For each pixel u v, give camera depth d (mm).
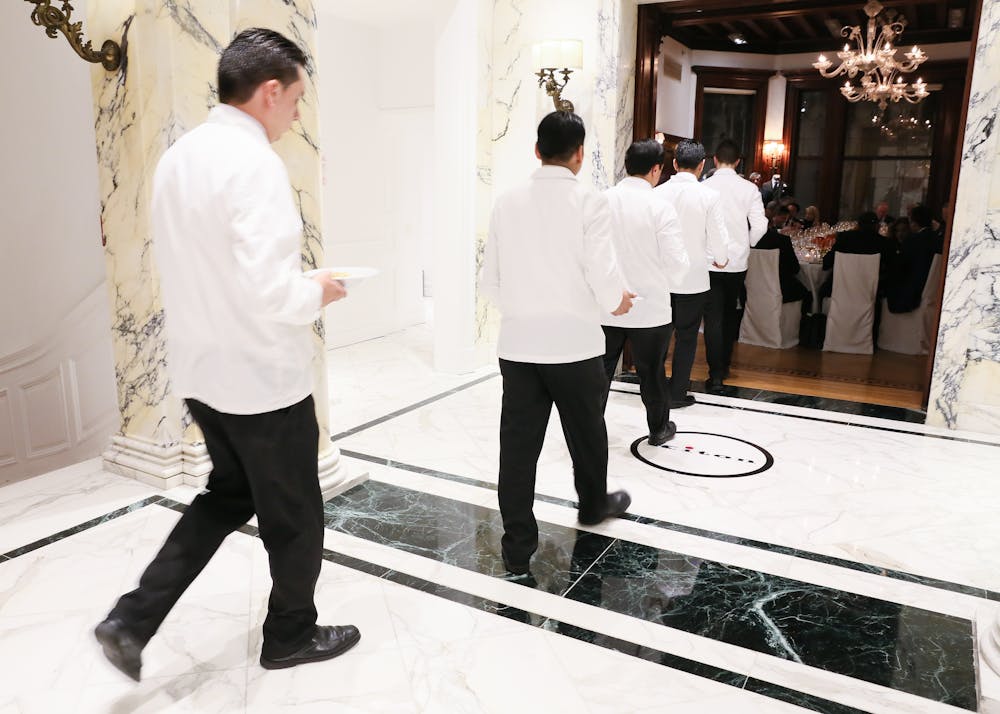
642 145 3609
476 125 5762
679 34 9125
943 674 2193
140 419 3566
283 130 1951
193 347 1866
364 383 5676
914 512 3336
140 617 1913
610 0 5461
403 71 6945
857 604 2572
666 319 3830
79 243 5293
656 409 4082
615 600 2578
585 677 2148
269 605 2145
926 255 6672
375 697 2047
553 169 2537
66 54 5051
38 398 5172
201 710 1986
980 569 2824
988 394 4496
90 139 5270
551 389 2635
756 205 5305
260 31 1867
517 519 2693
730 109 10891
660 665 2215
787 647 2318
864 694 2098
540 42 5742
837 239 6934
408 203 7801
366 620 2428
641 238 3633
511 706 2016
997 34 4176
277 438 1917
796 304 7121
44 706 1989
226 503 2070
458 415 4816
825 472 3824
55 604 2480
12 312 4984
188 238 1789
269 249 1721
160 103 3229
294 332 1923
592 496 2967
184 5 3246
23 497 3350
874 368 6281
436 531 3105
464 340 5984
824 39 10125
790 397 5316
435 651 2264
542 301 2541
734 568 2812
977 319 4465
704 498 3475
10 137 4836
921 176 10656
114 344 3609
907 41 9867
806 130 11141
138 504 3291
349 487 3549
